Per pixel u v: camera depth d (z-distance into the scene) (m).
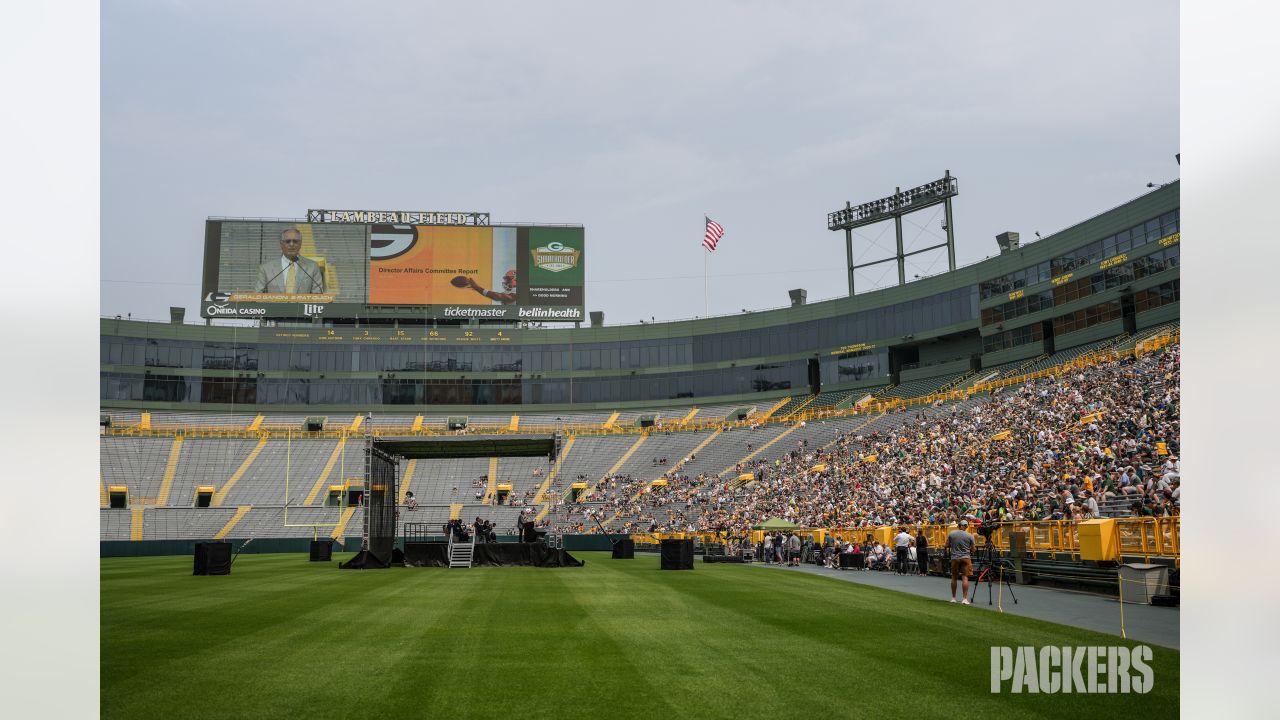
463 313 78.12
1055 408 46.38
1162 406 35.19
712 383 83.75
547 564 36.75
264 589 23.56
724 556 45.06
